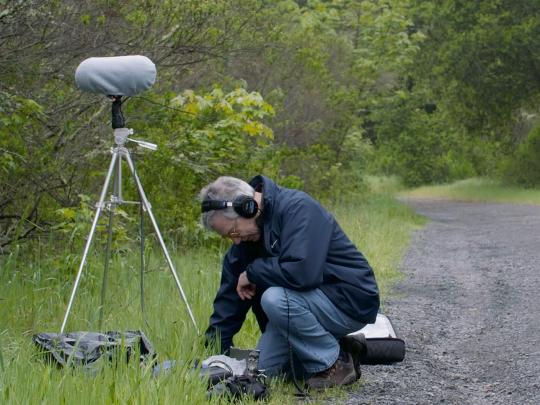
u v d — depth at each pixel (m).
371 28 31.14
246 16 13.09
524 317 9.79
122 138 7.30
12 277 8.66
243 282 6.25
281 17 20.86
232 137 12.52
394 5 31.58
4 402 4.90
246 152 13.85
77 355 5.86
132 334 6.31
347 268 6.24
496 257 15.70
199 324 7.30
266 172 14.62
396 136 54.84
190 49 11.61
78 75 7.03
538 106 44.28
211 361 5.99
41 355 5.91
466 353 8.05
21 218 9.75
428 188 52.09
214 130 12.31
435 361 7.66
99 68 6.99
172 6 11.15
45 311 7.91
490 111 42.69
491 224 24.56
